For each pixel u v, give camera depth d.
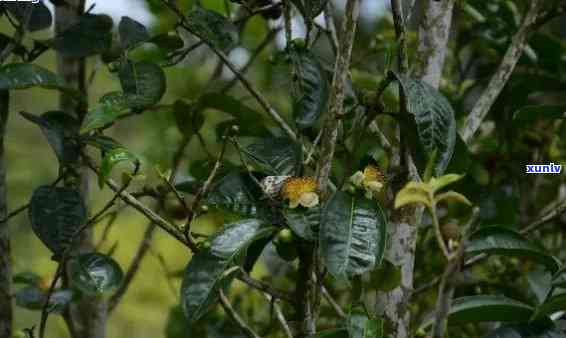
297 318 1.71
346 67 1.66
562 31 2.74
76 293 2.01
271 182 1.69
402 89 1.67
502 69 1.87
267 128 2.06
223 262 1.67
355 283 1.68
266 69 2.48
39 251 4.25
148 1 2.24
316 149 1.84
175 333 2.23
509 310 1.77
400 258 1.76
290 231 1.68
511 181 2.34
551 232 2.41
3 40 1.87
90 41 1.89
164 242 3.90
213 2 2.23
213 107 2.04
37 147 4.36
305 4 1.80
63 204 1.81
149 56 2.18
